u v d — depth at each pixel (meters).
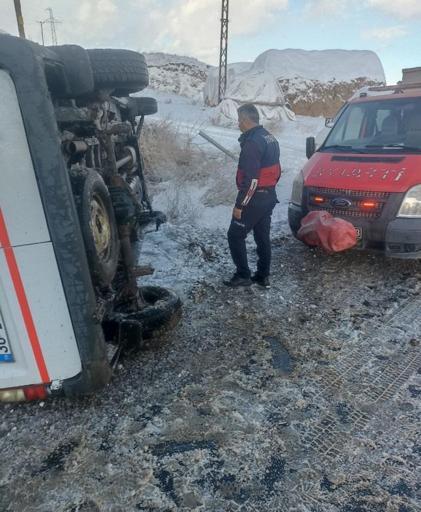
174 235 6.43
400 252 4.77
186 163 9.76
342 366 3.46
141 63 3.60
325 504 2.29
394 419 2.88
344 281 4.99
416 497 2.32
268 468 2.52
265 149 4.35
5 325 2.52
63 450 2.68
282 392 3.16
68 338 2.59
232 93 18.81
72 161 2.93
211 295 4.70
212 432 2.79
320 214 5.05
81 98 3.24
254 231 4.74
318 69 22.83
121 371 3.39
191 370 3.42
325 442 2.70
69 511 2.29
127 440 2.74
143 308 3.59
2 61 2.09
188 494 2.37
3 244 2.35
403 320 4.12
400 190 4.66
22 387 2.68
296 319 4.18
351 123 6.14
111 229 3.04
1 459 2.63
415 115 5.69
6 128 2.18
